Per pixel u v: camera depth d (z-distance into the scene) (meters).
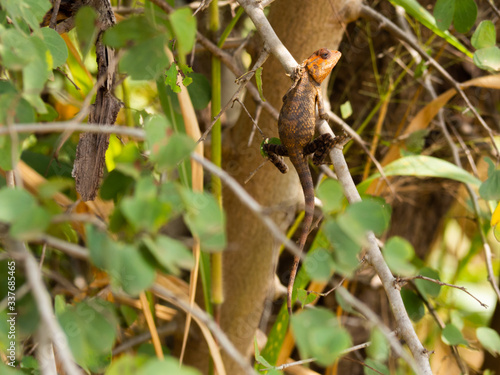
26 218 2.45
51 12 4.81
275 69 6.33
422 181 9.28
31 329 3.61
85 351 3.37
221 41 6.36
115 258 2.63
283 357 6.84
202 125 8.22
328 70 5.06
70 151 6.91
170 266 2.63
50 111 6.63
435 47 9.20
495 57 5.46
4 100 2.94
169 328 7.29
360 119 9.14
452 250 9.64
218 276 6.53
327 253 2.85
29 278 2.51
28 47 3.14
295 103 4.90
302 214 7.39
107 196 5.43
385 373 4.77
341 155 4.49
